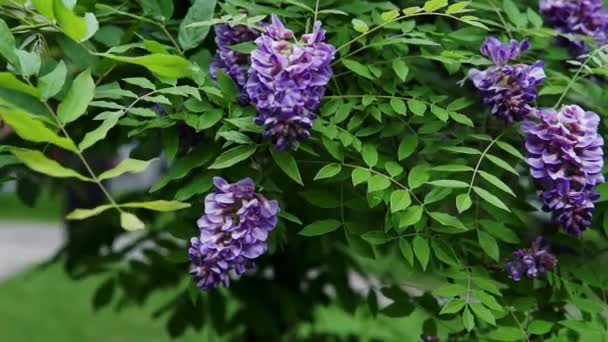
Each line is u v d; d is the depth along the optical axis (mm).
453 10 1473
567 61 1554
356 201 1533
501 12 1643
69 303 4562
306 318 2113
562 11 1632
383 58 1565
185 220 1537
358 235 1524
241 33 1516
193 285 1662
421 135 1553
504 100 1492
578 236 1496
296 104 1383
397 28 1547
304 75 1394
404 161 1551
